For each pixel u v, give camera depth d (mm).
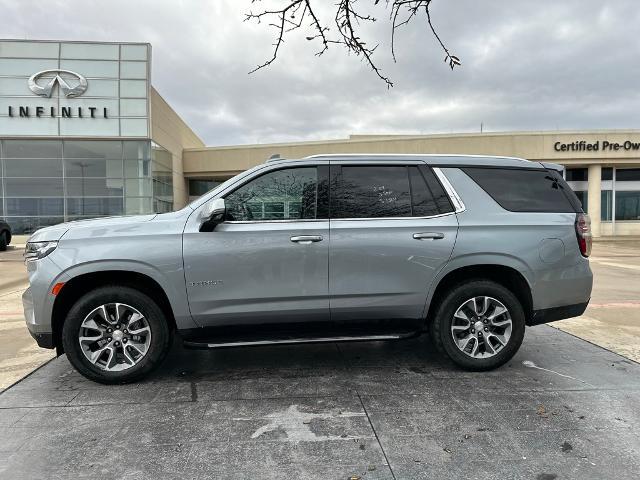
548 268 4430
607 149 28359
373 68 3764
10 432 3336
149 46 23984
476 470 2832
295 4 3445
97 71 23719
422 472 2818
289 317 4246
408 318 4398
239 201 4254
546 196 4605
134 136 23891
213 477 2775
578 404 3758
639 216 30516
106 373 4121
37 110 23453
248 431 3332
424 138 28188
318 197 4305
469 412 3613
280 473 2812
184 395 3969
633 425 3396
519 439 3197
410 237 4273
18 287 10148
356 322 4367
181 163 31219
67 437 3258
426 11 3365
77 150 24062
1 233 18891
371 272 4246
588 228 4637
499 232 4379
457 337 4438
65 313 4219
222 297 4113
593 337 5758
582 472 2811
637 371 4520
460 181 4484
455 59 3449
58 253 3998
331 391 4039
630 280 10781
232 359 4898
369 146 28797
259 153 30656
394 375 4410
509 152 28203
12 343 5617
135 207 24281
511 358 4766
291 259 4160
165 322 4195
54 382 4305
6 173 23812
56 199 24078
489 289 4367
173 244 4059
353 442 3170
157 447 3117
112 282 4203
